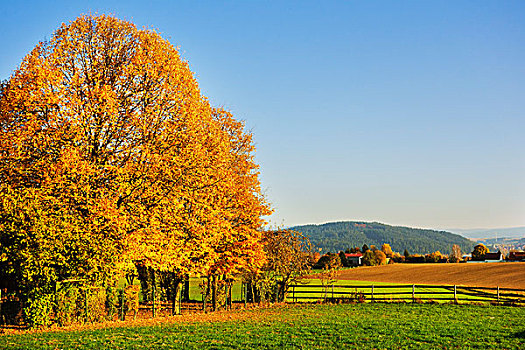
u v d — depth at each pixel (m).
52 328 19.89
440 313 27.42
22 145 20.05
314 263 38.72
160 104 23.91
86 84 22.27
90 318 22.59
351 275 88.94
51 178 19.89
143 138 22.89
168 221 23.09
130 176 22.00
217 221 25.20
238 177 29.58
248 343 16.55
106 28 23.80
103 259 20.69
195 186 24.47
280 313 27.88
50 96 20.20
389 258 149.88
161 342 16.48
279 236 36.81
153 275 31.09
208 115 26.14
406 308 30.45
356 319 24.16
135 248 21.53
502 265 85.00
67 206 20.19
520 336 18.64
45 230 18.70
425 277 77.88
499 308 30.16
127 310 26.33
